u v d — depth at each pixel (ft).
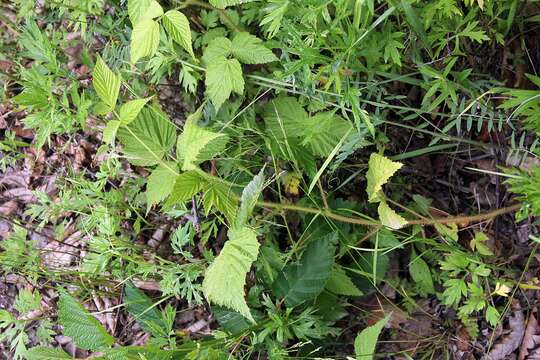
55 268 1.98
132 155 1.61
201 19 1.93
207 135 1.33
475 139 1.85
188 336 1.92
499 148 1.77
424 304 1.94
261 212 1.89
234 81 1.74
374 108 1.81
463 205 1.92
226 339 1.61
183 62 1.78
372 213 1.92
